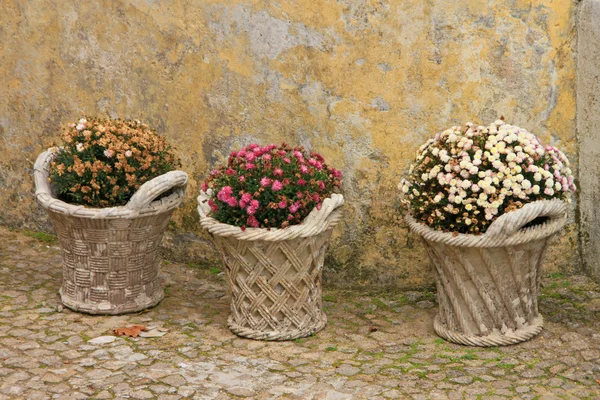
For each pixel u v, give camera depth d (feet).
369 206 17.97
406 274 18.16
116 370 14.64
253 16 18.02
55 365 14.76
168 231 19.97
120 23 19.42
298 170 15.61
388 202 17.85
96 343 15.70
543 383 14.16
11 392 13.76
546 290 17.93
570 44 17.46
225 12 18.25
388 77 17.37
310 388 14.06
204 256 19.69
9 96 21.29
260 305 15.85
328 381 14.32
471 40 17.10
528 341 15.79
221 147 18.93
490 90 17.30
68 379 14.26
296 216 15.43
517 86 17.37
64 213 16.15
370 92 17.49
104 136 16.63
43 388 13.92
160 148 17.17
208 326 16.70
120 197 16.60
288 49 17.84
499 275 15.23
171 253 20.06
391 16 17.12
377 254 18.16
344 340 16.10
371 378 14.43
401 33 17.16
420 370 14.73
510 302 15.47
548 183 14.90
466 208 14.88
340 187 17.67
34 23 20.53
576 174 18.13
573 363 14.87
